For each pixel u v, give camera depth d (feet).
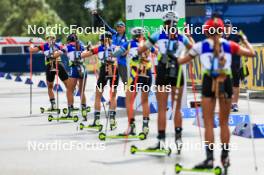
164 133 62.64
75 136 77.41
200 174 53.06
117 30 80.94
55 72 104.68
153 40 60.39
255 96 132.77
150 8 100.48
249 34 197.67
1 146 70.49
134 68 73.97
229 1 202.18
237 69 100.94
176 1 99.40
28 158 62.44
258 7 196.13
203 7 188.96
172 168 56.08
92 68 287.48
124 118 96.32
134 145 66.13
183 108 97.96
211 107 50.98
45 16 376.27
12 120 97.30
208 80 50.44
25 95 153.99
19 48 323.16
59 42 105.70
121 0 391.24
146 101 73.92
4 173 54.75
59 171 55.36
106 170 55.52
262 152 63.98
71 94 94.68
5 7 408.26
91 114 103.86
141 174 53.57
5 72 294.87
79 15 400.26
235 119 88.74
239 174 53.06
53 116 102.42
